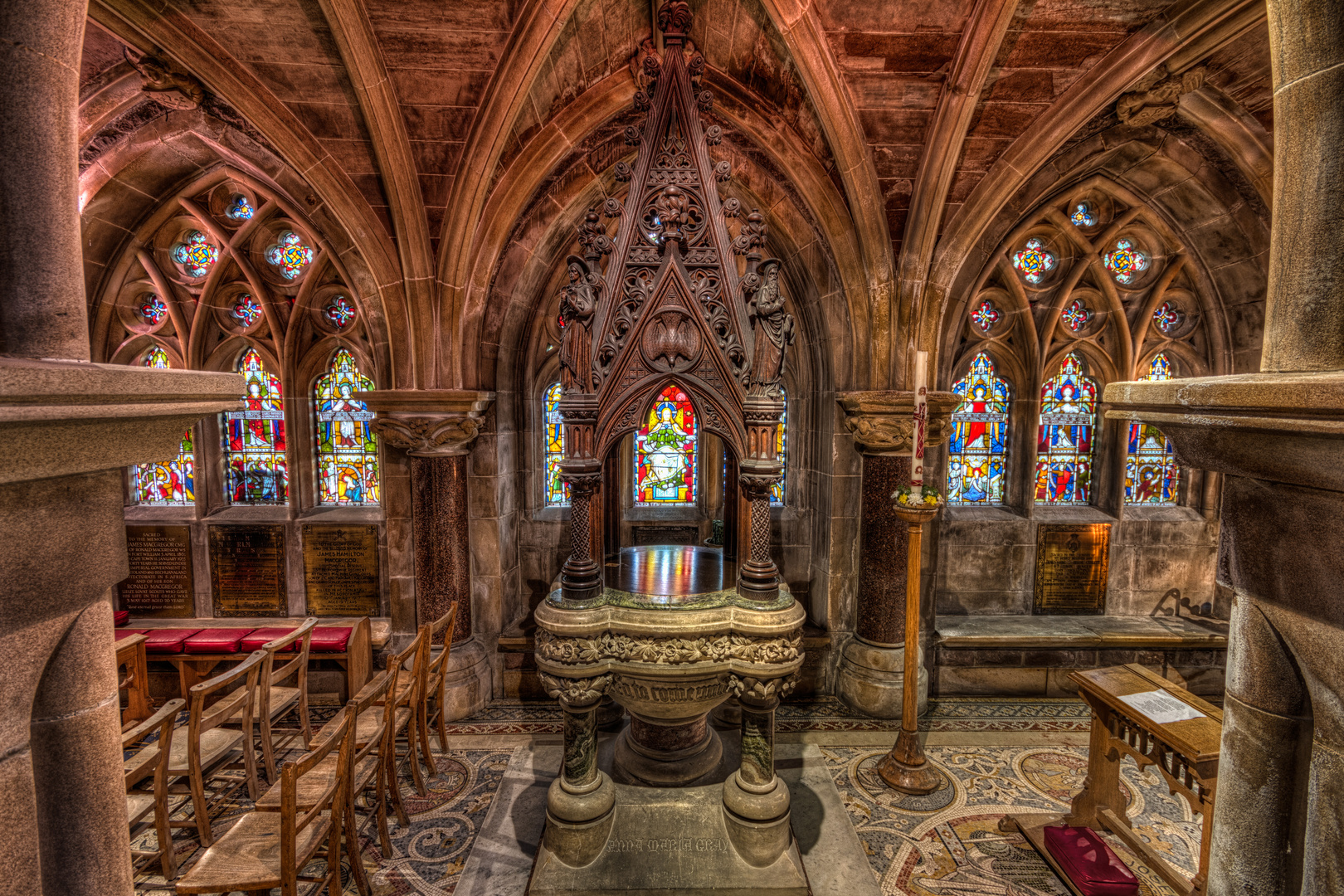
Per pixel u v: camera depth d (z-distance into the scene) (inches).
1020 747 175.5
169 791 136.6
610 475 136.4
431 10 133.6
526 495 226.5
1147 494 237.0
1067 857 122.3
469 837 134.3
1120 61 144.9
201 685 124.9
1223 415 46.4
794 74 161.3
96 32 144.5
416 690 147.8
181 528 220.4
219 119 168.4
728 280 111.1
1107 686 130.0
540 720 189.0
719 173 111.3
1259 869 52.0
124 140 178.2
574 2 135.2
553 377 233.9
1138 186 208.7
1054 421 240.1
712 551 144.9
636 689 106.0
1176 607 229.0
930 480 217.3
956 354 230.2
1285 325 48.0
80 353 45.6
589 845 108.9
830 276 200.8
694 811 116.6
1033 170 167.5
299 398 224.8
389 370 193.3
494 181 178.5
